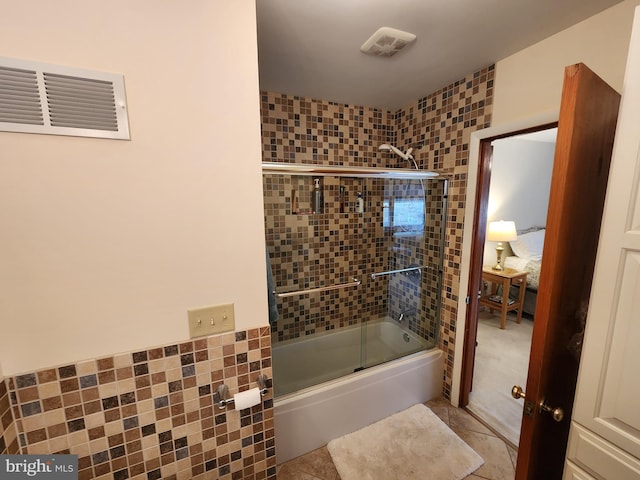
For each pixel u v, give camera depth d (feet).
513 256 12.51
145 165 2.68
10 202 2.33
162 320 2.96
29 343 2.53
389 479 4.79
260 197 3.19
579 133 2.44
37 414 2.63
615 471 2.37
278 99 6.62
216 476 3.54
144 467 3.12
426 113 6.77
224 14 2.78
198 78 2.75
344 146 7.44
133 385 2.93
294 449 5.24
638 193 2.14
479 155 5.65
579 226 2.77
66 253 2.54
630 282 2.21
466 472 4.90
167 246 2.87
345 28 4.08
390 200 7.42
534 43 4.48
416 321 7.45
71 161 2.44
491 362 8.48
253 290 3.34
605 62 3.75
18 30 2.19
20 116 2.26
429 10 3.70
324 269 7.20
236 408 3.28
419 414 6.23
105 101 2.47
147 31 2.53
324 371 6.60
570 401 3.38
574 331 3.15
